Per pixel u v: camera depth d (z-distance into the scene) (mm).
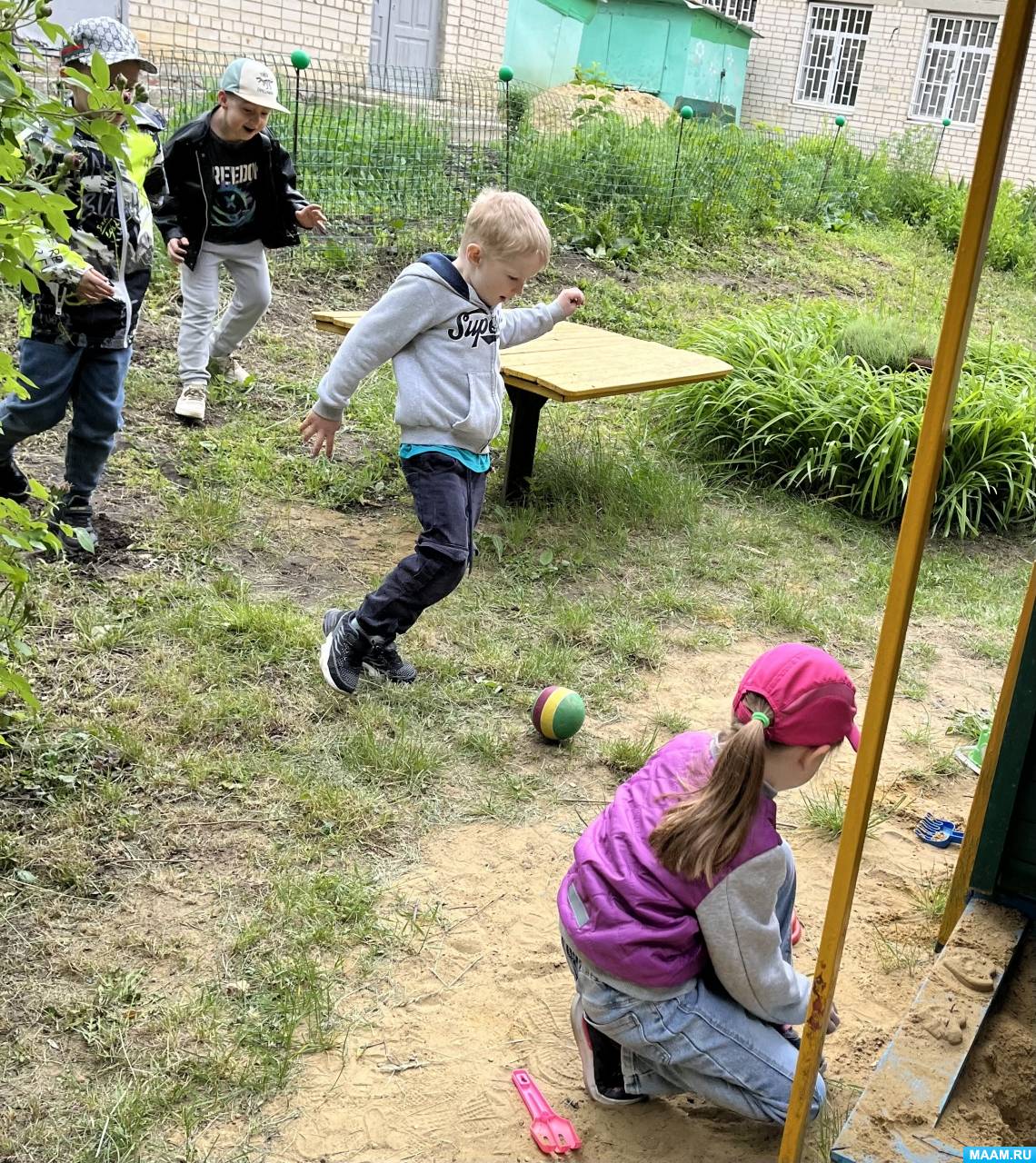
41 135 3498
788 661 2256
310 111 10273
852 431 6680
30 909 2900
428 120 10969
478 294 3846
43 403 4254
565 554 5410
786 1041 2439
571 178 11320
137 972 2754
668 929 2262
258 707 3828
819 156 16672
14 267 2680
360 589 4781
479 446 3979
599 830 2439
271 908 3012
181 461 5562
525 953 2990
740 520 6301
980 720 4496
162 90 10141
